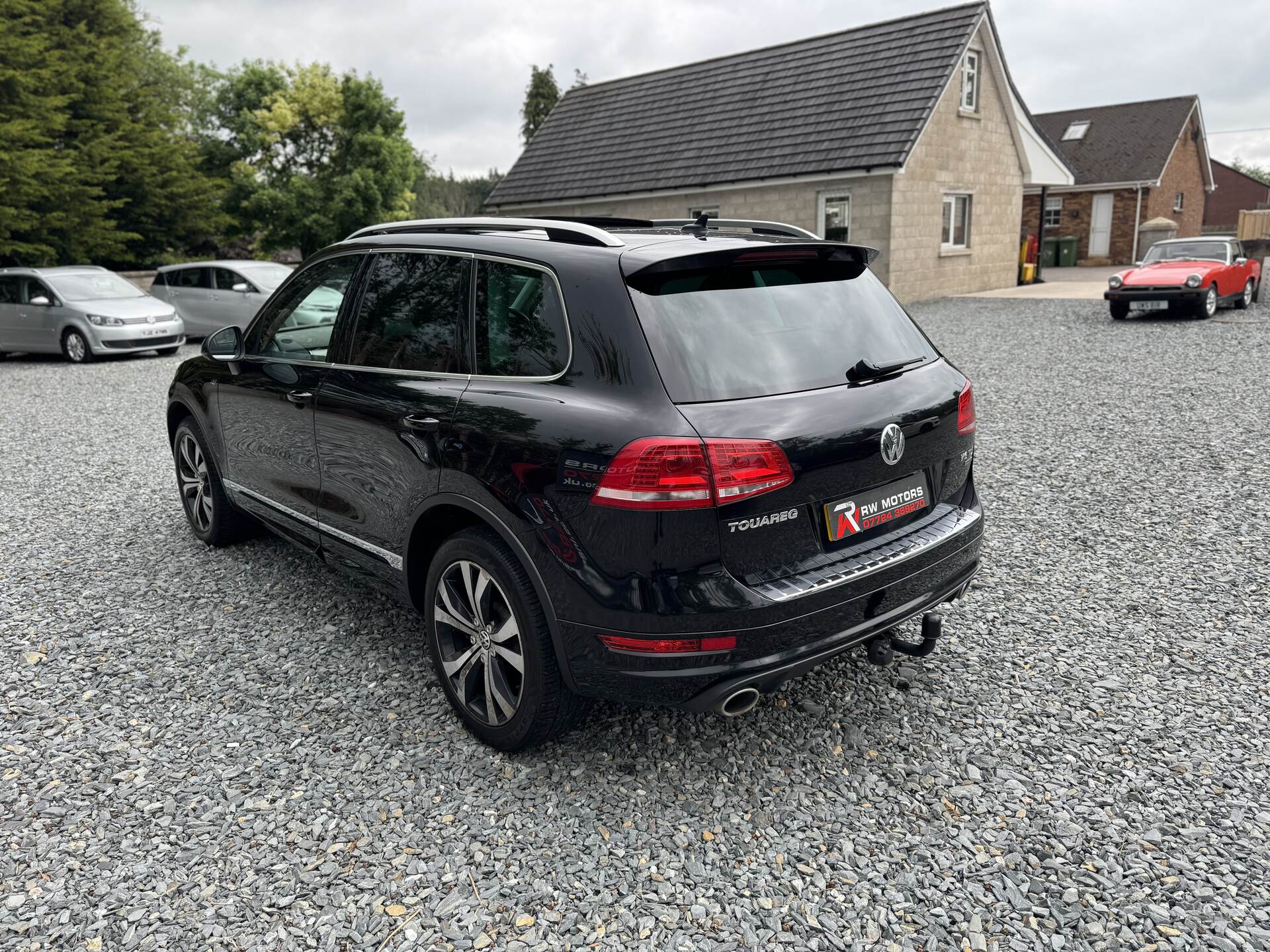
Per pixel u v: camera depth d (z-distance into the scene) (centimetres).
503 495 290
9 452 830
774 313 299
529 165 2592
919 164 1942
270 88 3284
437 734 335
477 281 326
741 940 237
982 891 252
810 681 368
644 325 275
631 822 284
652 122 2405
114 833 282
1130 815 281
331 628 425
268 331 440
